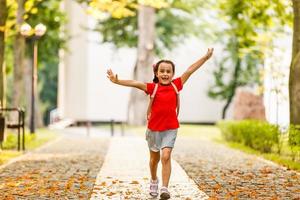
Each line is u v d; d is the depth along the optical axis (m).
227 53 49.09
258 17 22.86
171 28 45.84
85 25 50.59
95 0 18.77
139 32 42.19
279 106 31.86
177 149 21.27
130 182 11.41
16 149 20.16
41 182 11.38
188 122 51.50
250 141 21.69
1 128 18.95
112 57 49.44
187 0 41.28
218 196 9.63
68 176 12.41
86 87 51.03
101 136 32.50
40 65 42.47
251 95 32.66
